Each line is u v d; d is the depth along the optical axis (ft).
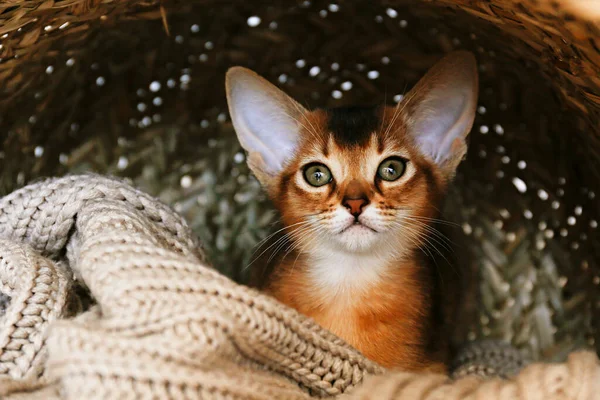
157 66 1.76
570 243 1.67
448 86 1.52
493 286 1.79
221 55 1.79
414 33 1.70
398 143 1.51
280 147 1.58
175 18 1.67
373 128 1.52
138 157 1.83
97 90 1.71
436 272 1.59
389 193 1.47
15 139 1.55
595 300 1.62
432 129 1.55
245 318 1.16
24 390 1.16
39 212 1.36
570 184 1.63
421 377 1.23
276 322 1.19
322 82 1.85
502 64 1.60
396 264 1.51
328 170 1.50
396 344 1.50
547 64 1.40
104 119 1.76
